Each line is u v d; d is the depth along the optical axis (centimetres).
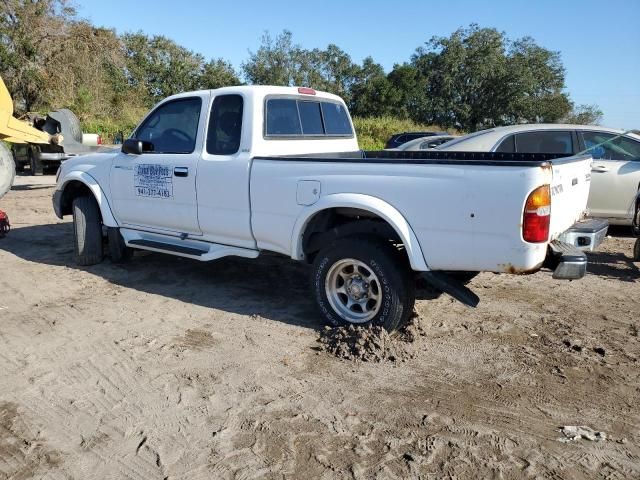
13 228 909
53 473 292
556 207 413
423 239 420
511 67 5409
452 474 292
